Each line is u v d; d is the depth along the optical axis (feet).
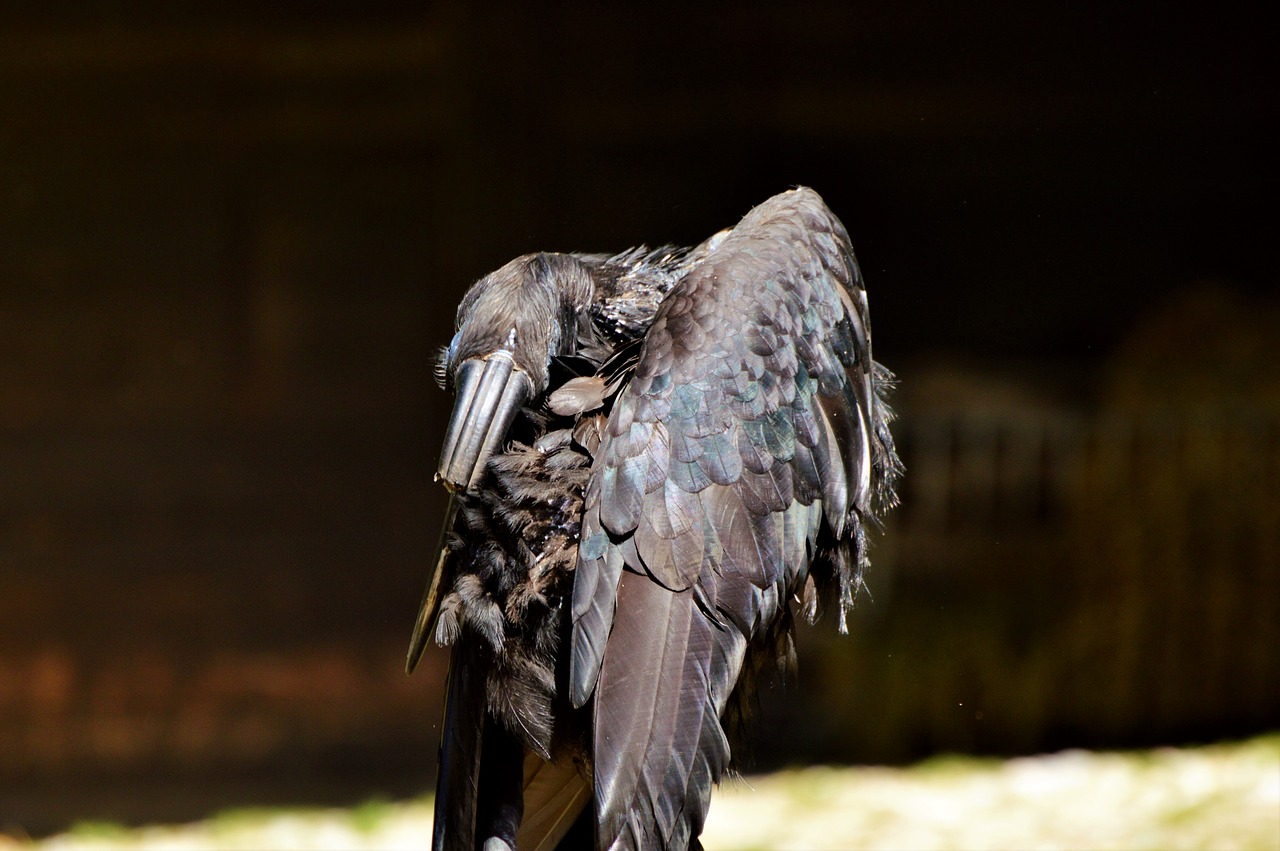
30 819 36.50
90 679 48.96
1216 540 40.73
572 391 11.49
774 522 10.99
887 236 69.67
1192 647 40.45
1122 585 41.22
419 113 70.74
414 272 72.38
